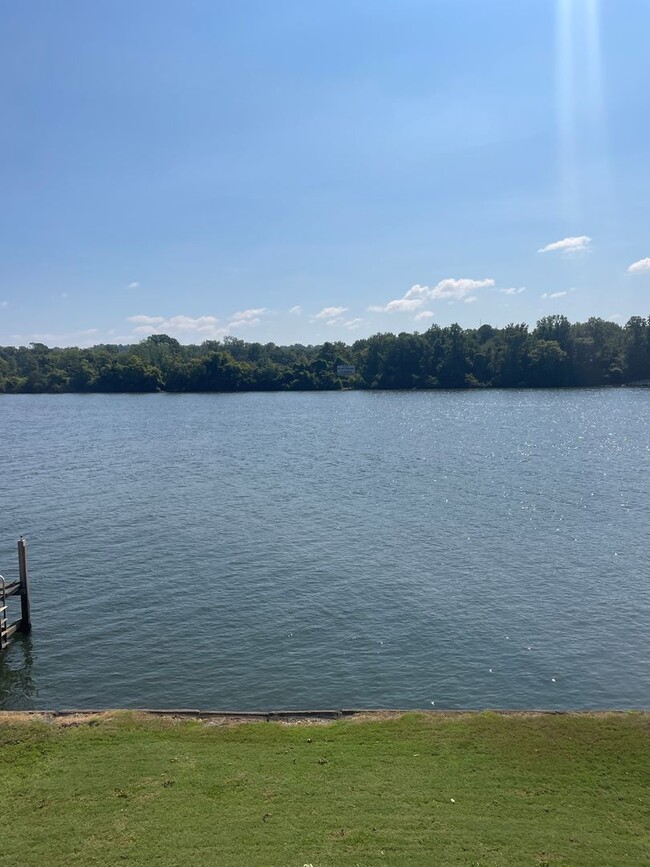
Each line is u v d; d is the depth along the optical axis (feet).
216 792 34.91
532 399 428.97
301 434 260.62
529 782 35.68
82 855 29.99
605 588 83.66
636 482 152.05
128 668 62.85
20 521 119.14
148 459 196.34
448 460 187.01
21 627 71.51
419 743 40.14
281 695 57.47
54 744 40.73
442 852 29.78
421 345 575.38
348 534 108.78
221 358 605.73
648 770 36.78
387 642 68.08
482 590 83.10
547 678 60.54
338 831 31.35
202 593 82.23
